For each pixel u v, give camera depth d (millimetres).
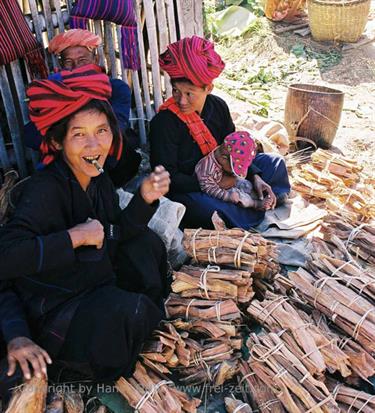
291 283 2836
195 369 2506
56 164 2305
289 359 2365
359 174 4086
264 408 2334
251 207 3387
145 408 2211
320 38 7465
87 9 3418
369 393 2492
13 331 2133
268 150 4027
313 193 3865
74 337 2244
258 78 6656
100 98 2178
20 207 2201
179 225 3363
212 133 3424
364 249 3166
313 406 2229
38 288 2287
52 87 2096
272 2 7688
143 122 4164
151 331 2381
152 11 3941
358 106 5980
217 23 7820
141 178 3811
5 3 3039
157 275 2584
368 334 2510
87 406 2361
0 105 3574
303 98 4617
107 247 2447
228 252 2725
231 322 2631
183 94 3117
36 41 3258
